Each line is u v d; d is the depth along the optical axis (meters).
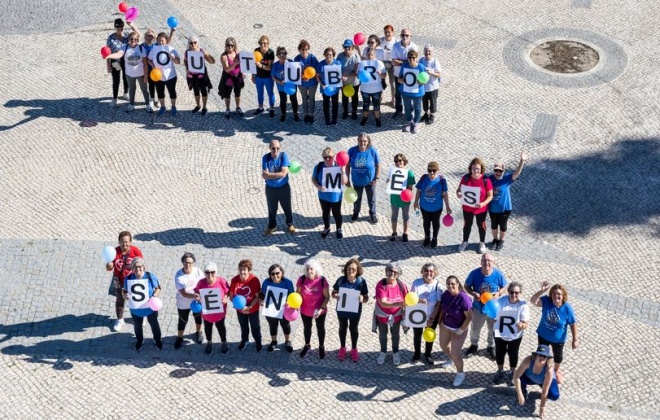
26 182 19.77
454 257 17.80
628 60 23.66
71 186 19.67
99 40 24.75
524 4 26.08
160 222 18.64
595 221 18.64
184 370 15.41
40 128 21.48
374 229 18.55
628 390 14.94
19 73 23.48
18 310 16.58
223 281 15.15
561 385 15.00
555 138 20.97
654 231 18.36
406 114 21.17
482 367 15.42
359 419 14.43
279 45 24.38
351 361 15.57
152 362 15.58
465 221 17.56
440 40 24.58
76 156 20.58
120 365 15.52
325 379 15.22
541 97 22.36
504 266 17.53
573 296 16.81
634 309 16.53
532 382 14.44
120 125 21.64
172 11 25.84
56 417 14.52
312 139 21.11
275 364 15.53
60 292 16.98
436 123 21.55
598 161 20.28
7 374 15.32
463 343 14.95
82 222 18.62
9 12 25.88
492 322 15.17
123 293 15.33
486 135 21.12
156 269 17.45
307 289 14.83
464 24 25.23
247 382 15.16
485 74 23.27
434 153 20.58
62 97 22.64
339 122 21.75
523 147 20.72
